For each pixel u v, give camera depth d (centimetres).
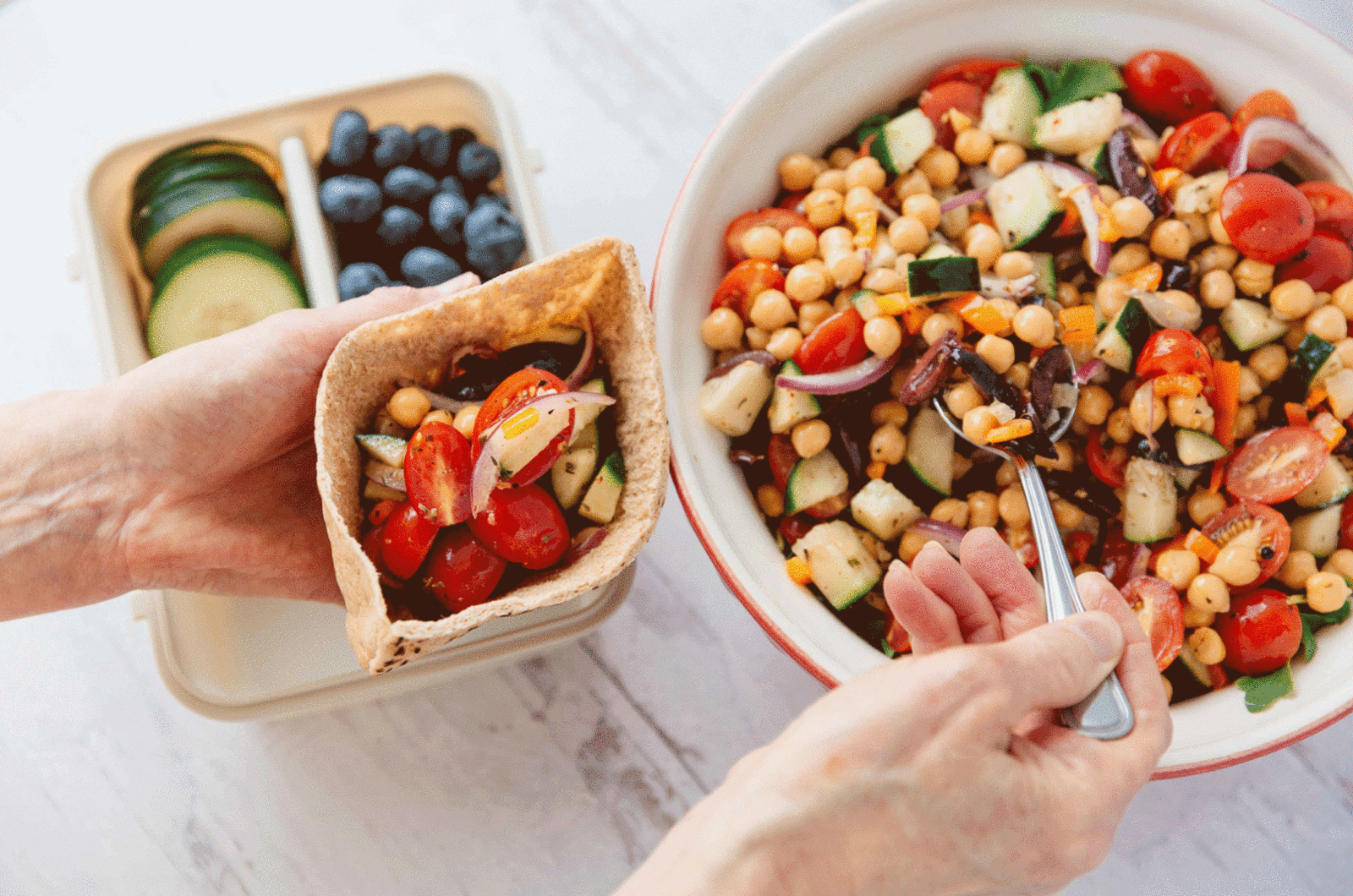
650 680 62
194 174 59
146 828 61
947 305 57
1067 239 59
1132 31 57
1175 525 57
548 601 46
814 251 58
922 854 43
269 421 53
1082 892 61
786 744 43
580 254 49
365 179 59
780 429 57
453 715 62
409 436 51
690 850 43
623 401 51
